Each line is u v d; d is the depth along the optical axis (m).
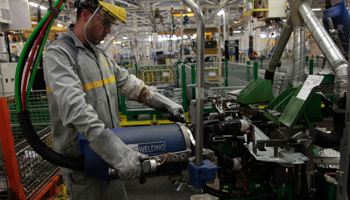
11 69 3.52
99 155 1.04
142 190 2.73
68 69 1.16
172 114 1.49
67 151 1.37
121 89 1.66
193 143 1.13
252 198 1.82
